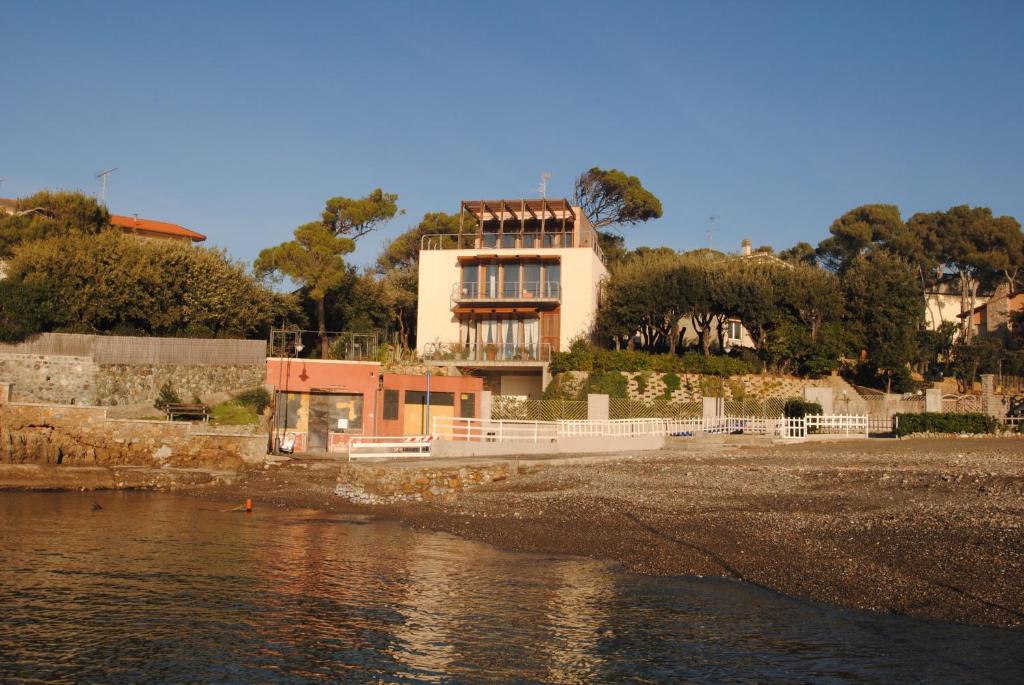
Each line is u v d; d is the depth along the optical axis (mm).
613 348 62000
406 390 45656
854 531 20969
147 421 37594
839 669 12547
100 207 55062
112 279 46094
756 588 17266
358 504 30438
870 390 59438
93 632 14562
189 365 43562
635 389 53031
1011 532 19469
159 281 47938
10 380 40688
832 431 45219
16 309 41781
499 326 59250
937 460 32906
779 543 20562
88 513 27578
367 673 12719
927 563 17781
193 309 49188
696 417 49281
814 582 17281
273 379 44531
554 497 28656
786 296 58844
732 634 14320
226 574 18844
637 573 18938
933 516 21828
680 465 34344
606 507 26469
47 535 23250
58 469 34188
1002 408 50219
